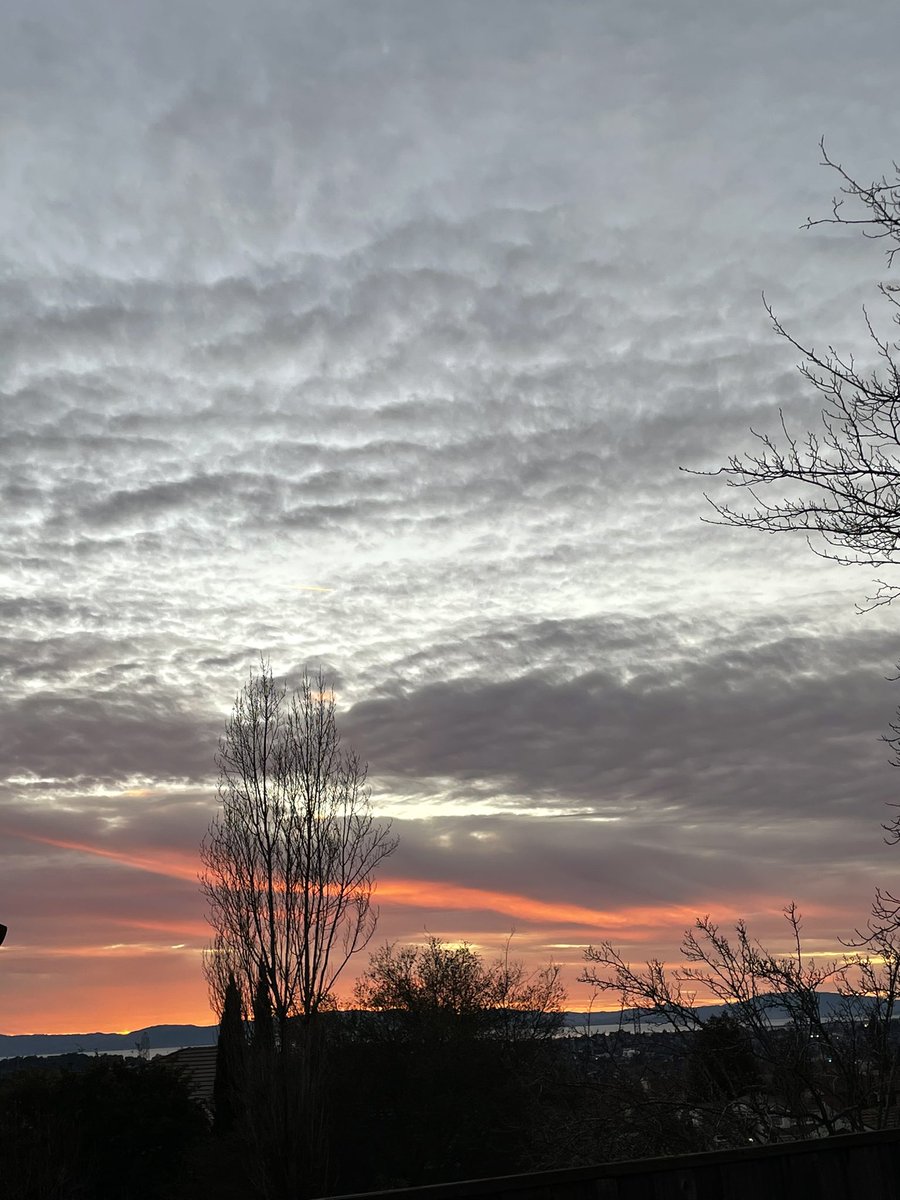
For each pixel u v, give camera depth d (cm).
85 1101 3025
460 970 3500
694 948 1147
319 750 2559
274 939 2403
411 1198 392
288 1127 2281
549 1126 1202
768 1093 1089
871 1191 495
